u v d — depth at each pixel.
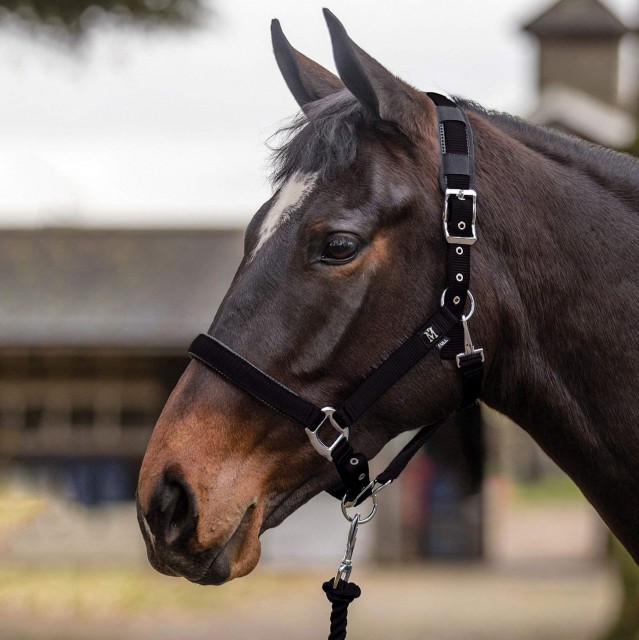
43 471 15.39
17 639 9.75
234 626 10.58
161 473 2.19
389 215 2.21
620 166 2.45
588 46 20.98
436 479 15.74
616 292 2.32
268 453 2.25
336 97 2.39
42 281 16.78
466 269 2.23
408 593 12.80
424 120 2.31
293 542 15.28
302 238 2.22
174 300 16.23
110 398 15.54
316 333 2.21
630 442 2.30
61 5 7.86
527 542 18.42
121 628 10.41
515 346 2.33
